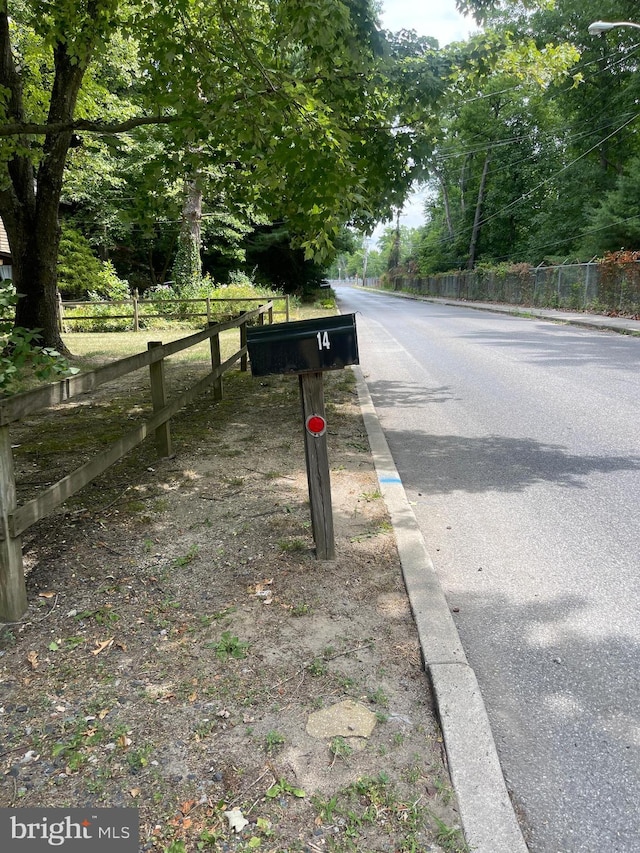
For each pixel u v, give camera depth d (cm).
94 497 445
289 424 655
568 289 2494
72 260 2170
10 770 200
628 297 1991
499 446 584
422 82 627
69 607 299
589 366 1027
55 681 245
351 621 282
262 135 561
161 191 745
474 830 176
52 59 1198
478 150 4422
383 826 177
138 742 211
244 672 247
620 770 203
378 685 239
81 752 207
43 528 393
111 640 271
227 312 1928
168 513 414
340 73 615
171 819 181
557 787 196
